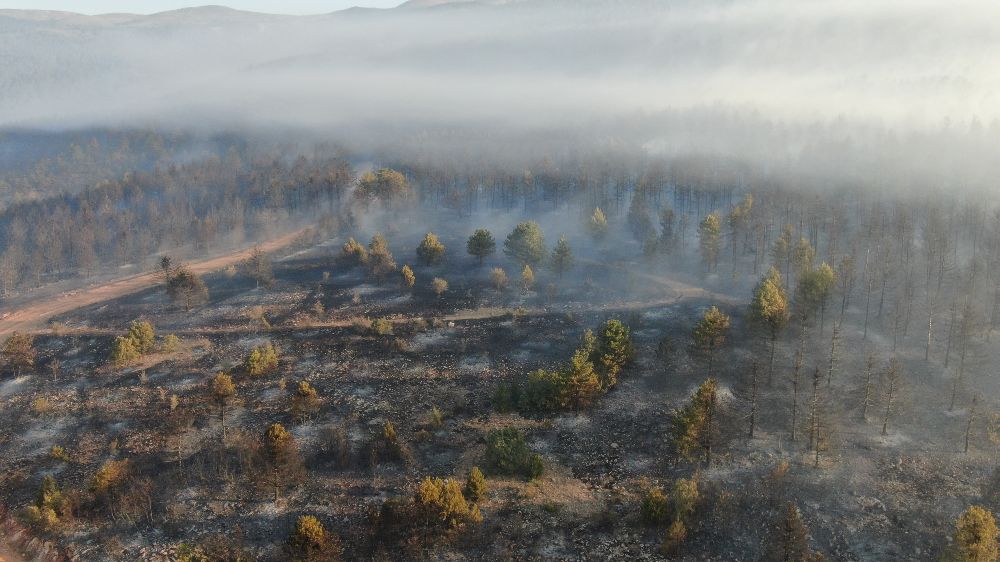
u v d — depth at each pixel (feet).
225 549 192.13
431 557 186.39
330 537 185.68
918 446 213.87
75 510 213.66
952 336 253.65
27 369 322.14
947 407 230.27
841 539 181.88
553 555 185.16
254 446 230.68
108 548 197.88
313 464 232.73
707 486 202.90
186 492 220.02
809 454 215.51
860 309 311.88
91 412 279.28
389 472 226.17
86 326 381.60
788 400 244.42
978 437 212.84
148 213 604.49
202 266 491.31
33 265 497.05
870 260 337.11
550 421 250.78
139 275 489.26
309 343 333.83
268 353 307.78
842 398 242.17
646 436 236.84
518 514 200.95
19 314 416.26
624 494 207.82
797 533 163.53
